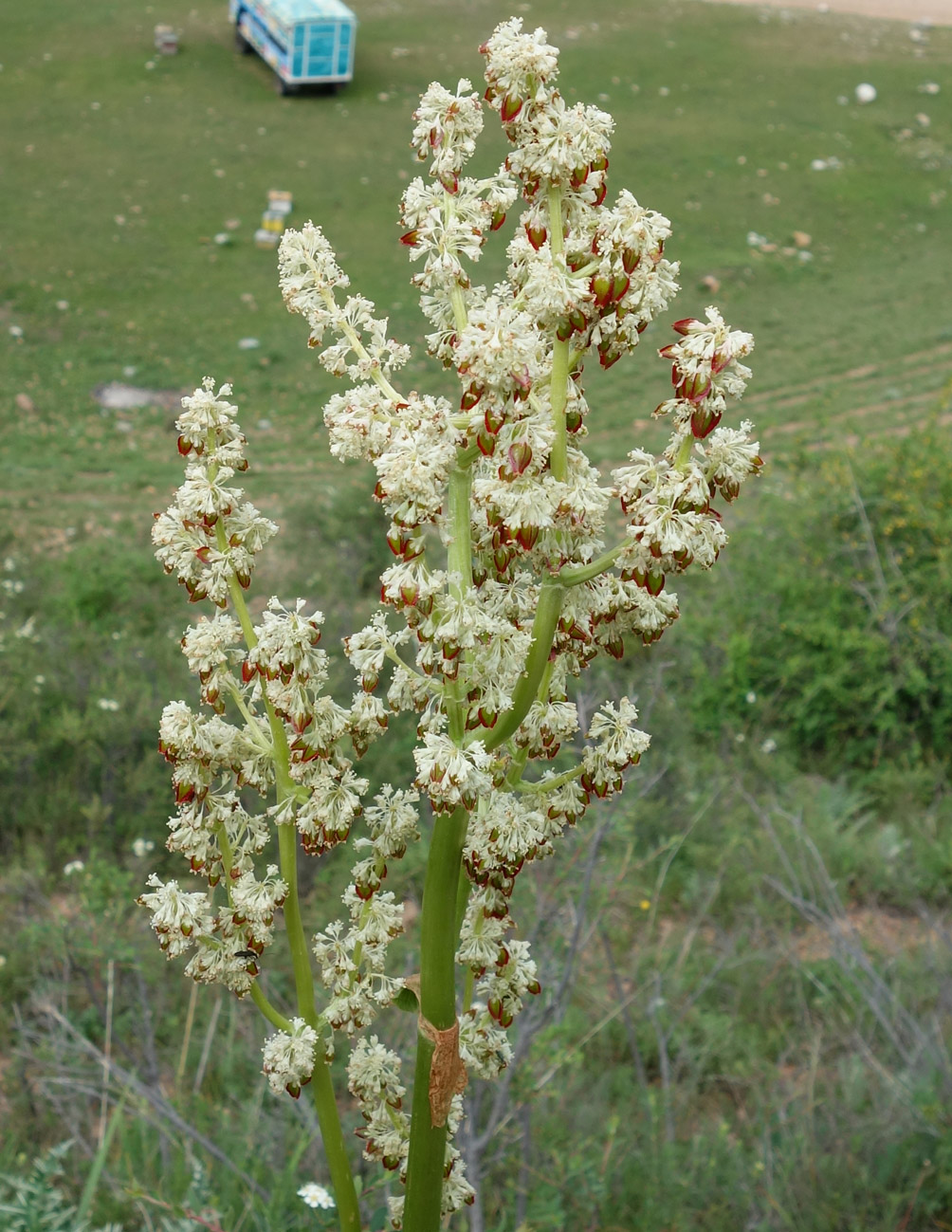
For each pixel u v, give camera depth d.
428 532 1.67
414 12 33.84
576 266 1.52
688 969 5.89
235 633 1.77
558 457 1.52
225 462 1.71
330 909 6.13
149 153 25.14
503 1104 3.47
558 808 1.79
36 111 26.62
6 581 10.94
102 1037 5.16
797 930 6.58
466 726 1.66
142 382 17.91
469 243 1.63
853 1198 4.27
